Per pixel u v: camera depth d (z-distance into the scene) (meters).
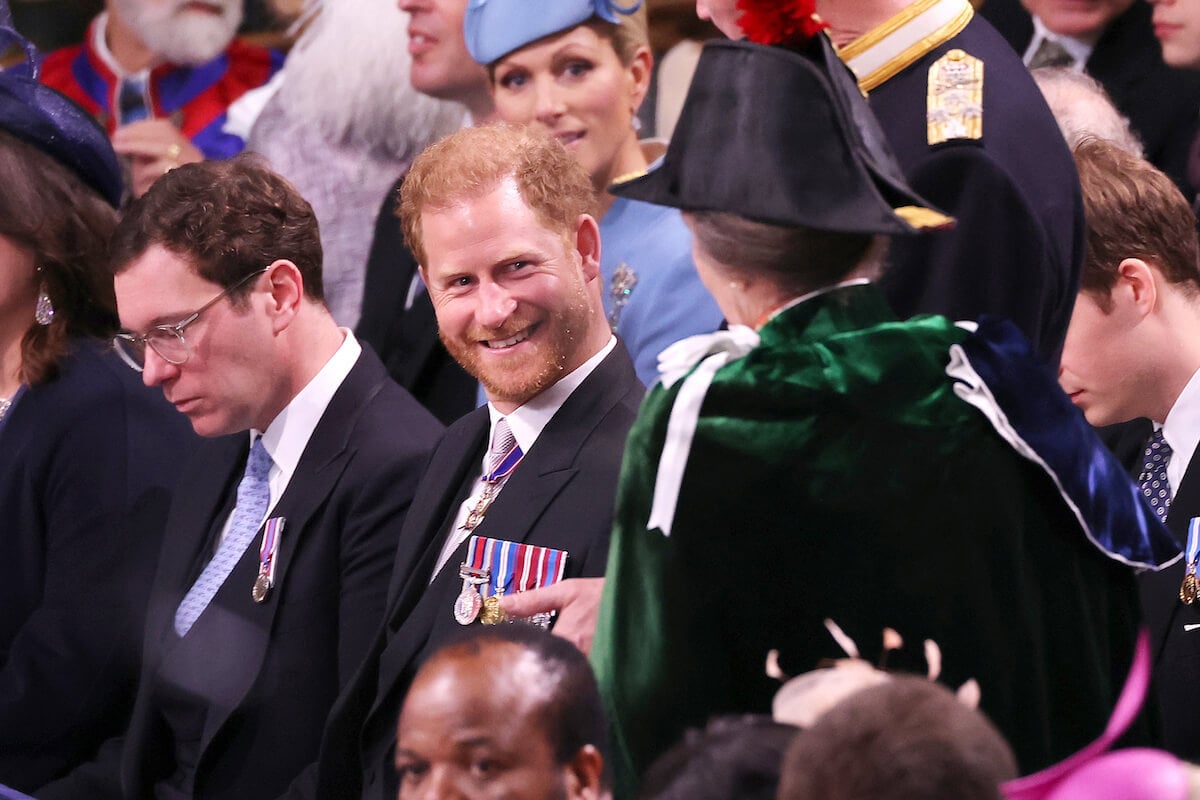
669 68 14.51
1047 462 6.92
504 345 9.35
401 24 15.99
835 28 9.62
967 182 9.09
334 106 16.17
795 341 6.86
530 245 9.28
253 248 10.92
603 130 13.43
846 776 4.66
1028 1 14.02
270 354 11.00
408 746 6.59
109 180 13.38
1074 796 5.05
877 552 6.68
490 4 13.54
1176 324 10.00
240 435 11.68
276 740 10.62
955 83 9.31
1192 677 9.21
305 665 10.65
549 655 6.73
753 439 6.70
